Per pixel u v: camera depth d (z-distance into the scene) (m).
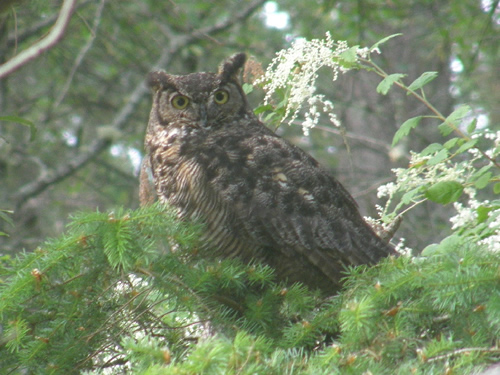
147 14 19.11
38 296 6.79
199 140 9.26
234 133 9.52
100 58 20.17
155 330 7.48
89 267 6.84
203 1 19.89
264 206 8.68
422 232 16.83
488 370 4.94
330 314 6.58
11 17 12.17
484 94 20.83
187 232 7.24
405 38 19.66
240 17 19.67
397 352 5.94
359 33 17.88
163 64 18.62
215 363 5.05
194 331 7.54
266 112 10.98
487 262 6.07
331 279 8.74
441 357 5.59
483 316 6.11
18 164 20.09
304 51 8.71
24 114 20.14
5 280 6.80
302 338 6.59
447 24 18.03
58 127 21.55
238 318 7.51
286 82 8.88
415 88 7.51
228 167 8.80
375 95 20.17
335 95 19.50
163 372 5.01
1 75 4.80
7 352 7.17
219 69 10.23
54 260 6.71
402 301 6.30
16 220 18.28
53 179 18.45
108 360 7.09
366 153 20.05
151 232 6.89
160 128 10.02
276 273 8.88
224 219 8.64
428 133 19.95
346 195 9.41
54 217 20.59
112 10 18.44
